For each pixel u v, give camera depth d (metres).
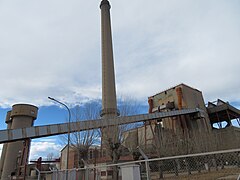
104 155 25.00
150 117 39.53
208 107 59.97
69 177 11.80
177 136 34.62
